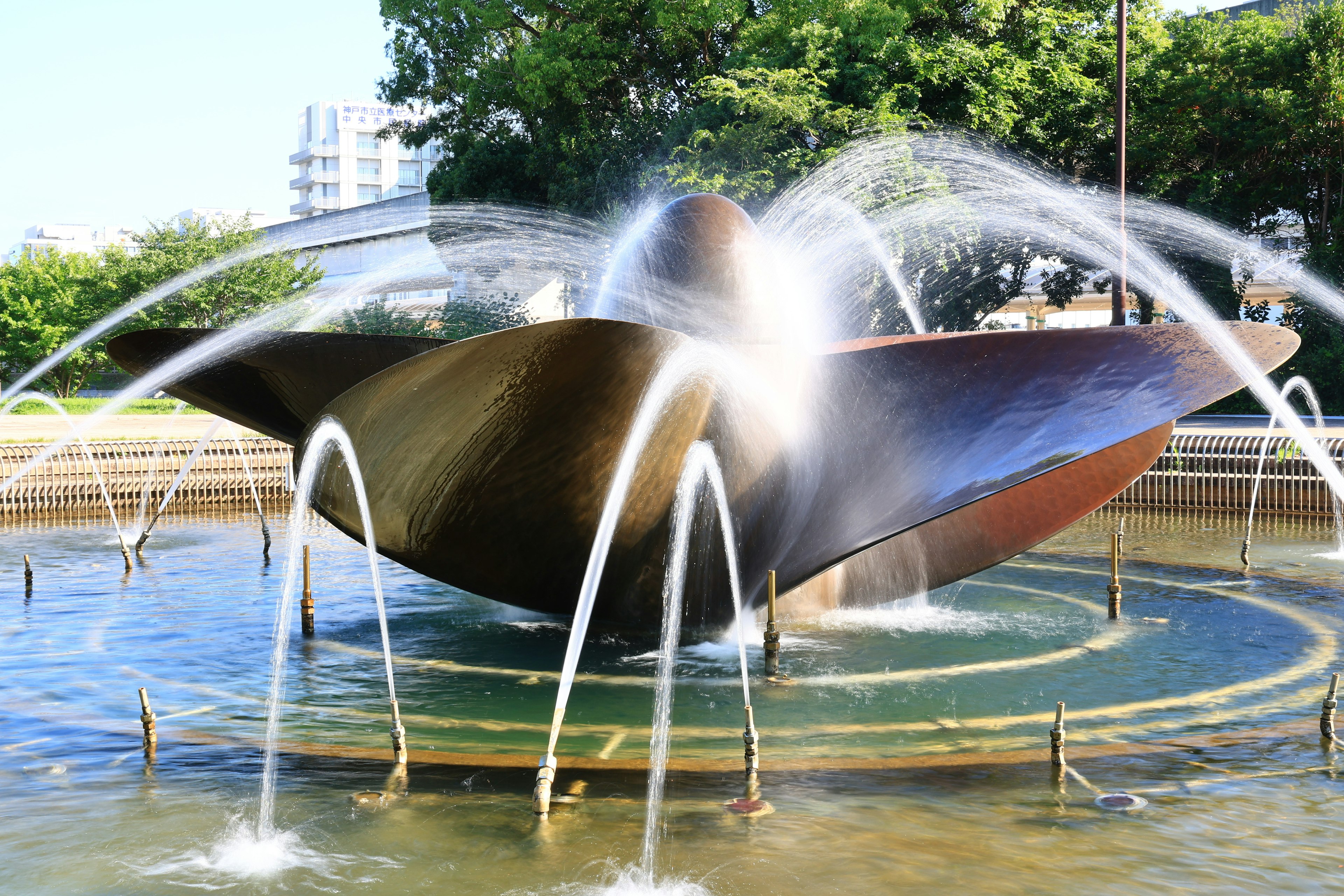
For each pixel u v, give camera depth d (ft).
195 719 22.61
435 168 124.16
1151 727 21.74
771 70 89.92
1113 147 108.68
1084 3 109.29
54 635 30.71
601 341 22.82
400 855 15.42
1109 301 130.52
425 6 112.78
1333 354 103.96
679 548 27.96
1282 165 109.91
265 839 16.02
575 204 104.99
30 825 16.61
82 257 177.27
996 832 16.16
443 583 36.29
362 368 31.89
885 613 33.68
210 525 58.65
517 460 25.89
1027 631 30.89
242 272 138.31
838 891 14.20
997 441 26.78
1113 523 57.06
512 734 21.65
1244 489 61.00
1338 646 28.96
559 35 104.68
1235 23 113.50
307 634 30.91
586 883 14.43
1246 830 16.21
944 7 99.91
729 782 18.37
